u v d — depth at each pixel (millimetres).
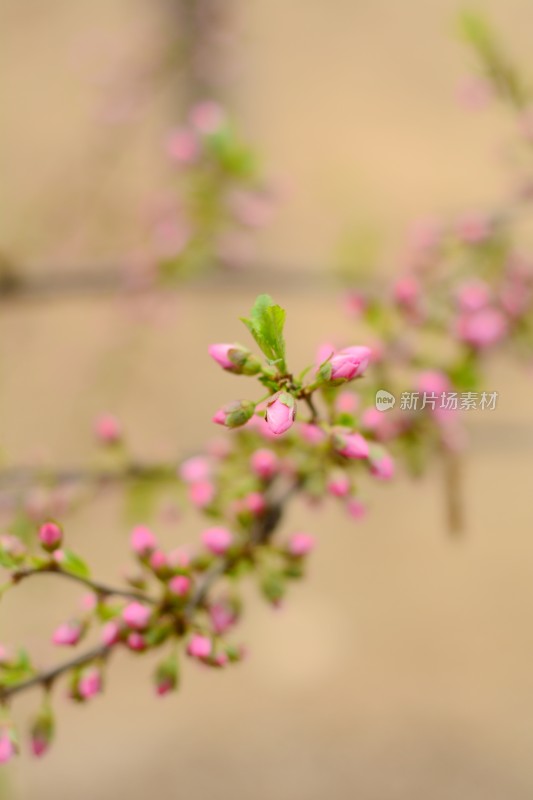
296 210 2453
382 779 2531
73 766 2520
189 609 865
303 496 910
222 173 1358
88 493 983
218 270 1548
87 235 1956
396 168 3564
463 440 956
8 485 981
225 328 3066
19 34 3654
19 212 1981
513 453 1590
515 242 1128
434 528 3281
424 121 3760
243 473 923
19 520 976
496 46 1049
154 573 865
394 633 3059
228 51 2061
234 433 924
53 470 984
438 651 2984
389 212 2158
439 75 3912
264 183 1409
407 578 3191
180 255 1512
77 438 1926
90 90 3182
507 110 1114
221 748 2635
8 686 858
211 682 2895
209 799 2441
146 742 2629
